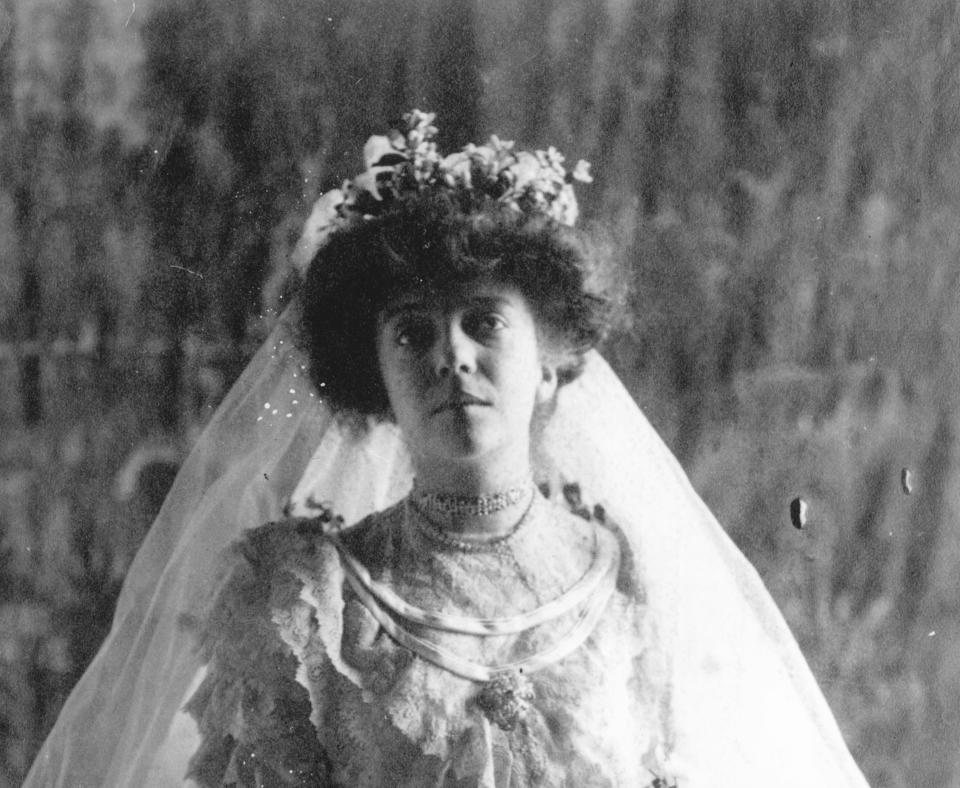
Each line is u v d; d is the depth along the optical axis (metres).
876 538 1.85
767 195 1.81
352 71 1.73
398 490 1.41
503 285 1.39
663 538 1.45
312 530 1.37
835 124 1.83
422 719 1.25
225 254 1.72
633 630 1.37
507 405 1.38
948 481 1.91
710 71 1.80
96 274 1.73
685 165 1.79
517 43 1.76
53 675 1.72
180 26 1.74
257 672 1.28
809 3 1.82
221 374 1.73
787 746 1.50
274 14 1.74
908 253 1.85
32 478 1.72
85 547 1.72
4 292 1.72
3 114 1.72
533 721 1.26
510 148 1.47
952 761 1.85
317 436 1.44
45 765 1.50
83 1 1.73
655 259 1.78
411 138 1.42
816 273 1.82
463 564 1.33
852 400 1.83
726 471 1.81
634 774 1.31
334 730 1.26
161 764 1.42
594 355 1.48
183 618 1.44
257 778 1.26
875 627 1.85
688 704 1.40
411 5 1.74
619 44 1.78
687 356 1.79
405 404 1.39
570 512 1.43
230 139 1.73
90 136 1.73
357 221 1.41
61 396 1.73
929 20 1.86
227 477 1.47
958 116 1.86
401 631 1.29
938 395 1.86
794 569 1.83
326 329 1.43
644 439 1.49
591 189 1.76
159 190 1.73
